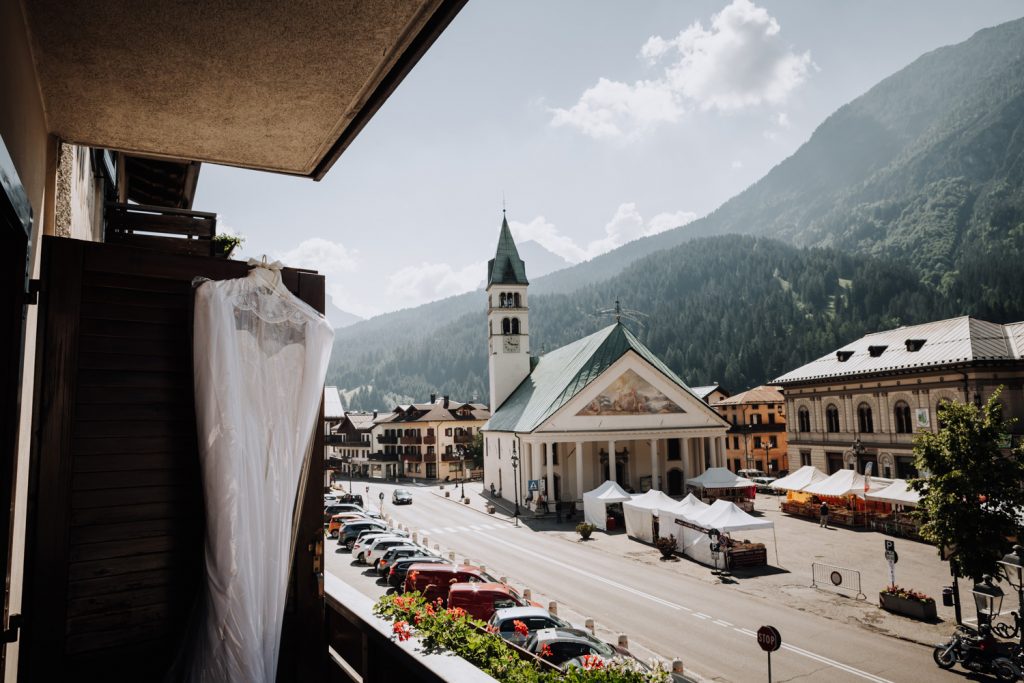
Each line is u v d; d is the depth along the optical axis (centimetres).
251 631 356
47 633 351
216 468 363
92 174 745
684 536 3269
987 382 4119
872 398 4819
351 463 9494
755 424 8131
